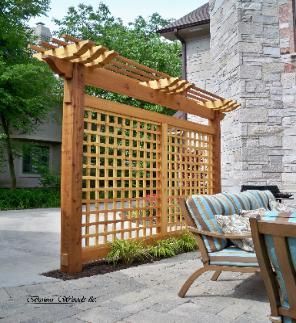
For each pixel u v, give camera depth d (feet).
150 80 16.76
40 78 38.40
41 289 10.56
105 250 14.10
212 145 21.26
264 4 25.46
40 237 19.61
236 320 8.33
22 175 49.19
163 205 17.22
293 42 24.75
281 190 24.63
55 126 51.01
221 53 28.22
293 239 5.13
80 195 12.79
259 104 24.99
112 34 53.67
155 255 15.03
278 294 5.56
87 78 13.24
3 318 8.39
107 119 14.61
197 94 19.34
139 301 9.62
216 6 29.43
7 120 39.60
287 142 24.70
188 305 9.34
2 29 37.01
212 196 11.96
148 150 16.80
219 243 10.28
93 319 8.36
